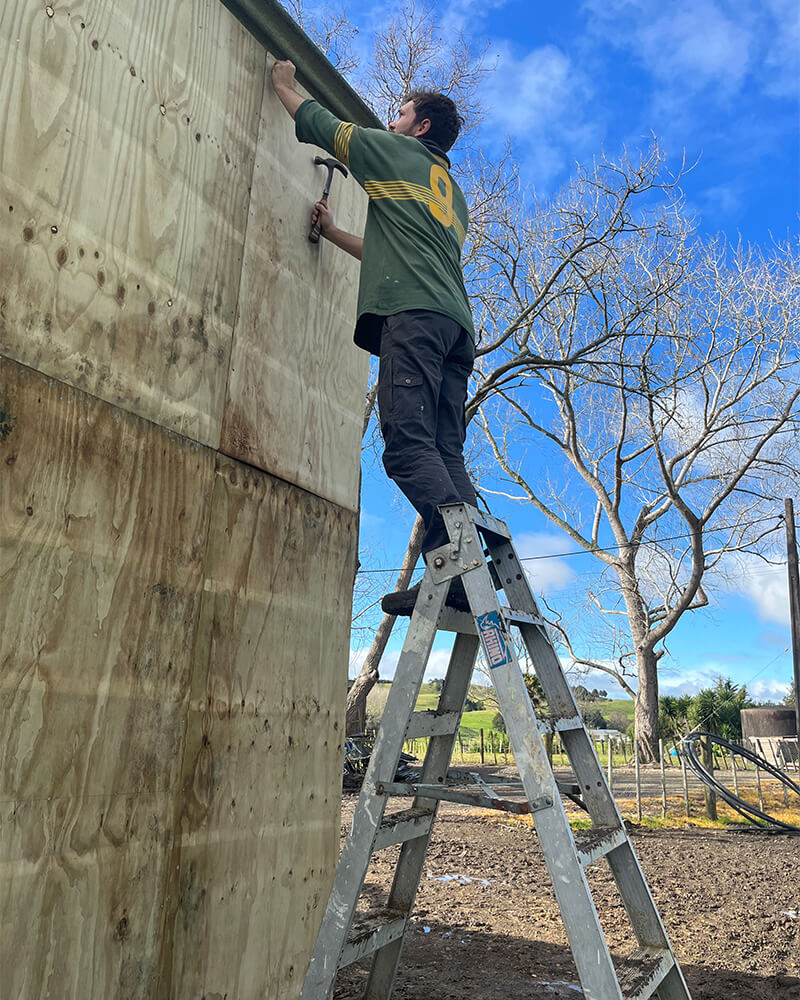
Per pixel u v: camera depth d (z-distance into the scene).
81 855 1.77
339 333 3.18
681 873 6.66
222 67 2.48
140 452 2.03
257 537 2.53
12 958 1.59
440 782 2.45
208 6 2.42
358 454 3.29
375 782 2.03
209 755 2.23
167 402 2.15
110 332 1.95
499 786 2.24
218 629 2.30
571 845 1.79
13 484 1.66
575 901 1.75
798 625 19.91
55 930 1.70
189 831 2.13
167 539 2.11
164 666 2.07
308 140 2.71
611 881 5.90
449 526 2.17
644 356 18.28
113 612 1.91
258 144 2.67
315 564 2.88
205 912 2.17
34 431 1.72
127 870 1.90
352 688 16.98
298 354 2.86
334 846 2.88
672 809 12.84
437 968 3.68
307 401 2.91
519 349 19.27
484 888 5.64
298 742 2.69
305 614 2.79
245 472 2.49
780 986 3.58
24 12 1.75
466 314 2.65
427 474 2.27
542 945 4.17
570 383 25.88
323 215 2.98
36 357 1.73
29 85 1.75
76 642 1.80
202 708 2.21
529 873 6.26
